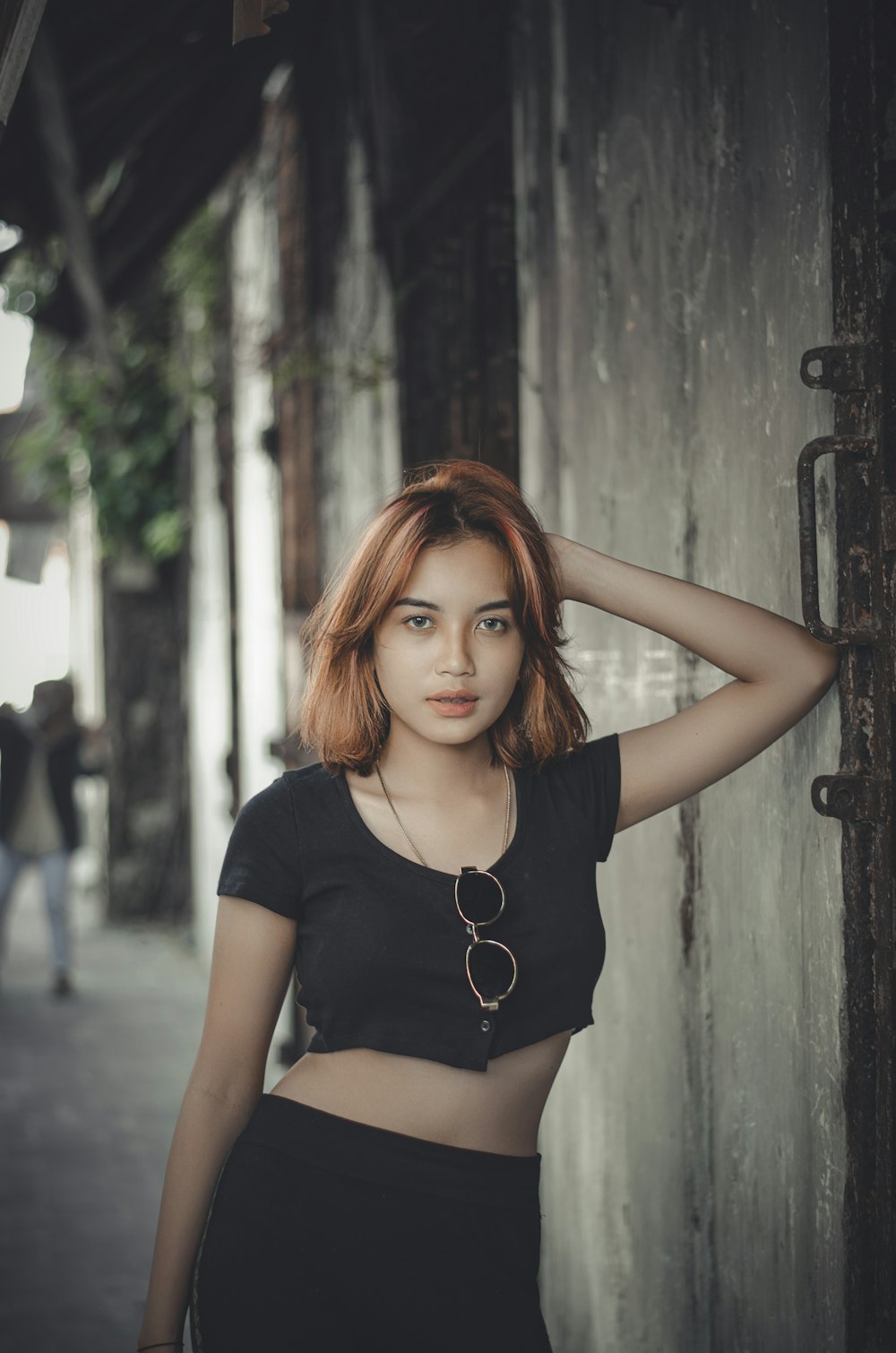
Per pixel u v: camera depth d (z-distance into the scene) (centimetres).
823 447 176
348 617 174
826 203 184
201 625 916
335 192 523
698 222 227
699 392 229
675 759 183
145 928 1034
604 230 273
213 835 846
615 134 265
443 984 169
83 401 973
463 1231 168
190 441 955
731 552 218
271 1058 631
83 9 354
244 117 498
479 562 170
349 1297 167
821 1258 192
